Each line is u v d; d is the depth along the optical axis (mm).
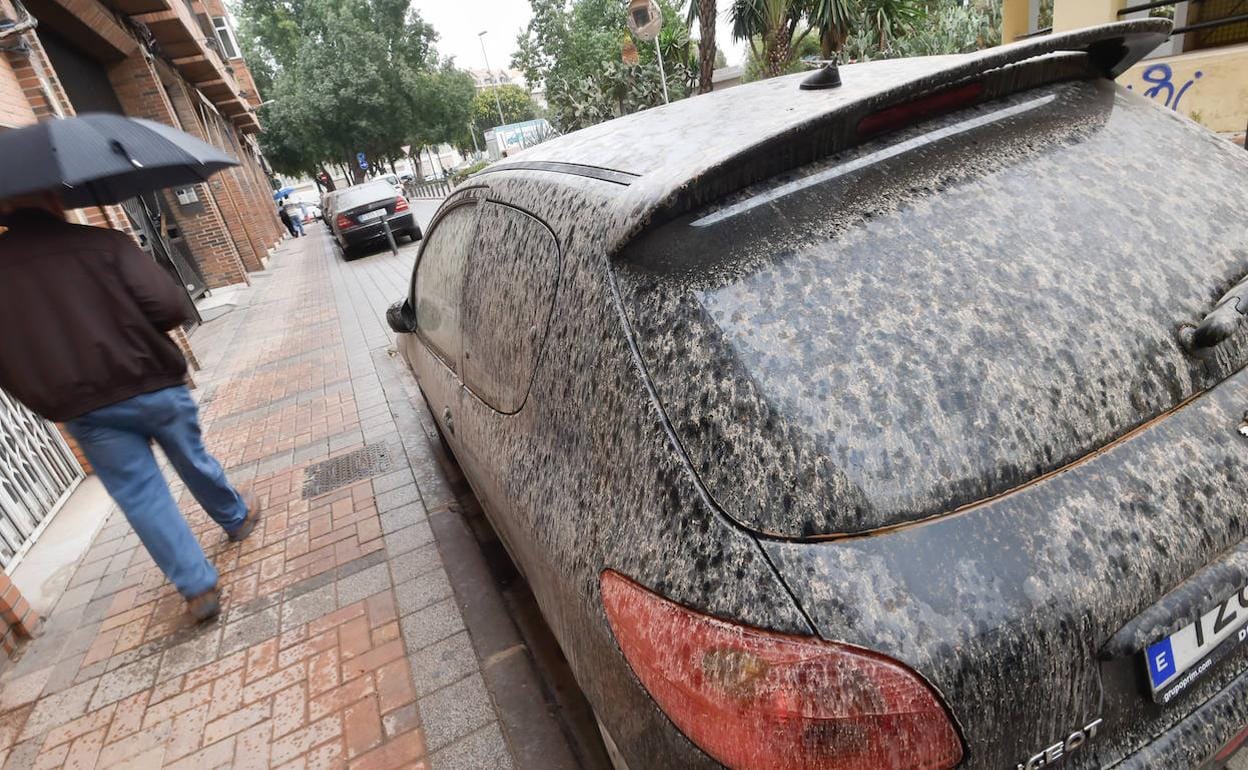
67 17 9562
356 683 2650
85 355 2852
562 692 2428
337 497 4242
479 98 72188
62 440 4926
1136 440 1143
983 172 1365
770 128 1326
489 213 2223
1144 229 1351
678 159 1453
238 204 18266
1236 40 6039
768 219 1263
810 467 1053
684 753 1137
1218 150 1593
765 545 1044
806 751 979
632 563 1222
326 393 6391
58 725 2752
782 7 13391
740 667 1012
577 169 1730
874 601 984
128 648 3148
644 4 10305
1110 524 1063
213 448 5570
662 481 1182
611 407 1318
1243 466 1171
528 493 1702
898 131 1401
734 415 1114
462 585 3117
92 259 2840
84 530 4305
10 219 2809
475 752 2246
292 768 2322
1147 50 1602
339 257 18453
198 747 2500
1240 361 1275
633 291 1316
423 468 4398
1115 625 1036
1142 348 1205
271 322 10523
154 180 3381
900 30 14812
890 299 1182
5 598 3244
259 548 3812
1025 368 1140
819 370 1114
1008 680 983
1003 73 1451
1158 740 1124
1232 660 1192
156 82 12609
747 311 1178
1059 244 1286
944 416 1086
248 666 2877
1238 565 1122
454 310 2572
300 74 41094
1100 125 1530
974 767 996
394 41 42906
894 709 953
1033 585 1006
